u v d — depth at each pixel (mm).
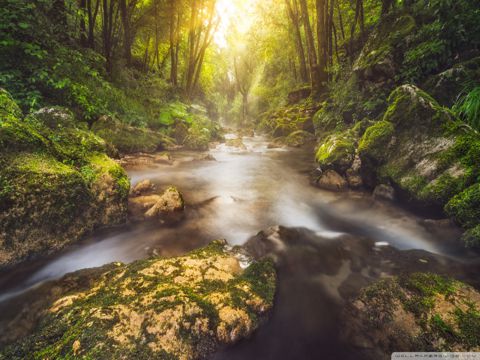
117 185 4129
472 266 3025
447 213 3670
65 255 3291
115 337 1798
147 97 12680
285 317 2500
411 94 5172
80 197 3572
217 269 2770
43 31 6590
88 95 7816
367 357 2057
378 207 5012
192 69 20078
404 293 2393
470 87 5289
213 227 4332
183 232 4102
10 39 5566
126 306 2055
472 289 2365
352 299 2615
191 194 5777
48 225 3199
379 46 8914
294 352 2162
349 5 15656
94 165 4141
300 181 7156
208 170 8078
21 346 1860
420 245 3672
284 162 9664
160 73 19953
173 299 2133
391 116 5430
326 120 12930
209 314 2094
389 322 2229
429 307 2193
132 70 14609
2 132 3100
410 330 2105
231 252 3461
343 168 6512
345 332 2289
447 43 6355
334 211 5168
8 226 2840
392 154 5121
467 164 3787
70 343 1747
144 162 7832
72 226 3490
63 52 7195
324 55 16438
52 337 1883
